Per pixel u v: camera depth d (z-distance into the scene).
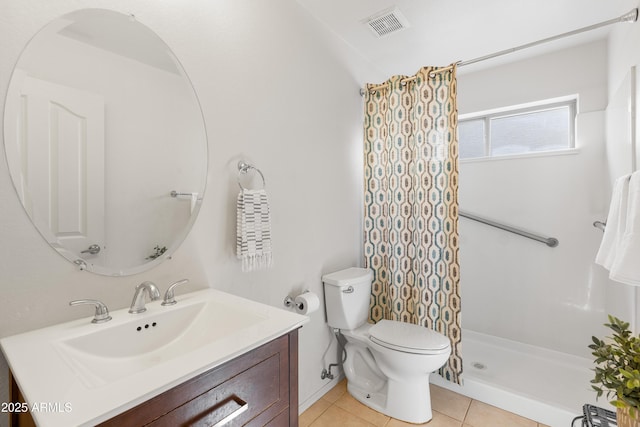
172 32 1.15
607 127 1.95
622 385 0.92
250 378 0.78
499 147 2.53
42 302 0.85
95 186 0.95
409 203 2.08
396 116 2.13
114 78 1.00
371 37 2.07
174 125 1.16
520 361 2.16
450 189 1.90
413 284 2.07
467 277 2.56
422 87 2.00
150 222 1.09
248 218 1.34
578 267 2.12
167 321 0.99
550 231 2.22
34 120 0.84
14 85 0.81
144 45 1.07
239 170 1.39
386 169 2.19
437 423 1.63
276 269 1.60
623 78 1.63
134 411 0.55
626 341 0.99
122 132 1.02
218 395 0.70
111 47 0.99
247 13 1.44
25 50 0.82
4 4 0.79
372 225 2.24
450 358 1.88
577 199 2.12
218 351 0.72
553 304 2.21
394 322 1.91
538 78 2.27
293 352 0.93
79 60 0.92
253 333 0.82
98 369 0.80
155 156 1.10
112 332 0.87
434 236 1.96
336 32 2.01
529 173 2.30
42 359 0.68
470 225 2.55
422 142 2.00
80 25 0.92
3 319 0.79
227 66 1.34
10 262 0.80
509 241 2.38
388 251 2.18
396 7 1.77
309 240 1.83
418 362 1.56
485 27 1.95
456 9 1.77
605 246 1.42
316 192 1.88
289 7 1.67
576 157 2.13
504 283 2.40
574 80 2.14
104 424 0.51
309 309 1.61
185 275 1.19
